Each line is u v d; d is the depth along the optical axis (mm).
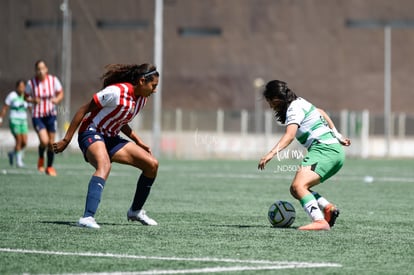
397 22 157000
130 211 27047
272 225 27141
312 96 157250
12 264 19031
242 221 28938
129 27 153500
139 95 25312
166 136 117938
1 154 99062
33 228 25703
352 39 157250
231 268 18672
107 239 23234
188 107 157625
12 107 61188
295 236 24391
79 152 102000
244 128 118125
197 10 157500
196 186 47406
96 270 18281
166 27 157875
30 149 112438
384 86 157250
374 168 77625
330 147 25797
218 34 157750
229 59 157625
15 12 147125
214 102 157500
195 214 31453
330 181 54875
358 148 118312
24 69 146625
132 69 25203
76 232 24719
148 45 153625
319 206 26703
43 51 146000
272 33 157000
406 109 156375
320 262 19766
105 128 25500
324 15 157125
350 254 21125
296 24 157250
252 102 156375
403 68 156750
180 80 158000
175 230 25688
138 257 20078
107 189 43938
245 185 48844
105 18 153500
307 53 157000
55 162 75188
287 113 25594
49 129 51906
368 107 157125
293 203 36812
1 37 147375
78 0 150750
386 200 39688
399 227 27703
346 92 157250
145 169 26219
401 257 20797
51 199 36938
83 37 149750
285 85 25875
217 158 107688
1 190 41219
